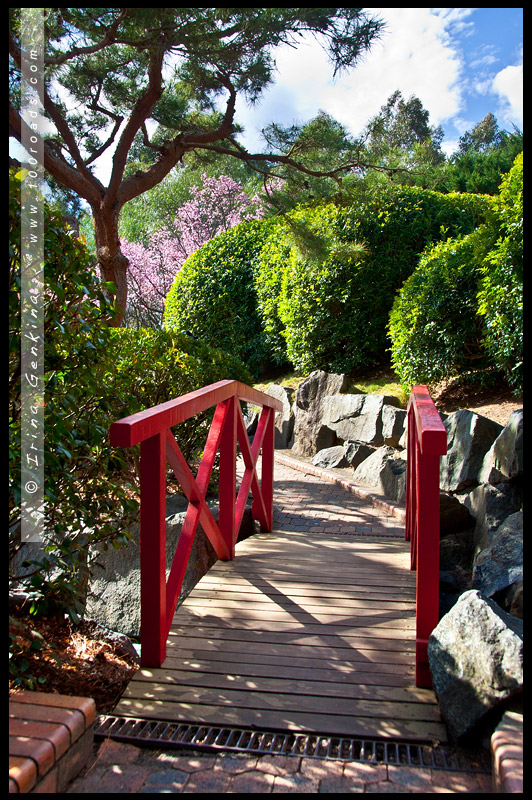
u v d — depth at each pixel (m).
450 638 2.29
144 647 2.64
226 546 4.00
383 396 7.71
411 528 4.04
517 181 5.55
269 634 2.95
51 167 6.77
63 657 3.03
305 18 5.99
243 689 2.46
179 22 5.72
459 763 2.04
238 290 11.03
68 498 2.85
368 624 3.06
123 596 4.00
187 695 2.42
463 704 2.12
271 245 10.42
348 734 2.17
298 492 6.75
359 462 7.43
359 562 4.08
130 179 7.61
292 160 7.77
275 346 10.39
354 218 8.73
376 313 8.82
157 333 6.26
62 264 2.62
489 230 6.19
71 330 2.74
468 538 4.25
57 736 1.79
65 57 6.34
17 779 1.57
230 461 4.00
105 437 3.10
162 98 8.59
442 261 6.77
